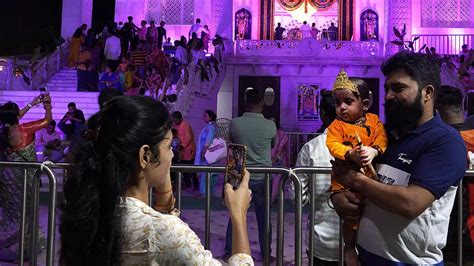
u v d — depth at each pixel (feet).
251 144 17.78
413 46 81.15
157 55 52.42
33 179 12.26
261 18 88.12
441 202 7.49
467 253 11.40
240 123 17.93
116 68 56.75
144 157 5.75
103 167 5.50
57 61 67.62
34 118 51.08
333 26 85.40
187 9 89.10
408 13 84.43
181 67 54.54
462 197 11.02
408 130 7.39
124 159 5.57
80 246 5.40
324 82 74.84
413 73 7.04
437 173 6.86
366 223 7.80
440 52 85.61
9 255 17.48
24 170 12.46
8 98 53.42
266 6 88.28
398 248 7.43
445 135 7.07
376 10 86.74
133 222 5.56
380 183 7.11
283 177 11.30
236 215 6.62
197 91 56.59
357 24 87.15
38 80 63.82
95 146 5.66
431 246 7.45
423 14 86.99
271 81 75.51
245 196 6.88
